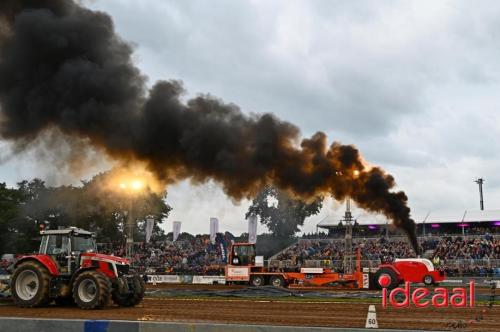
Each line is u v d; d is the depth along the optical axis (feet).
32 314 53.67
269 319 50.88
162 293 83.51
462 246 160.25
